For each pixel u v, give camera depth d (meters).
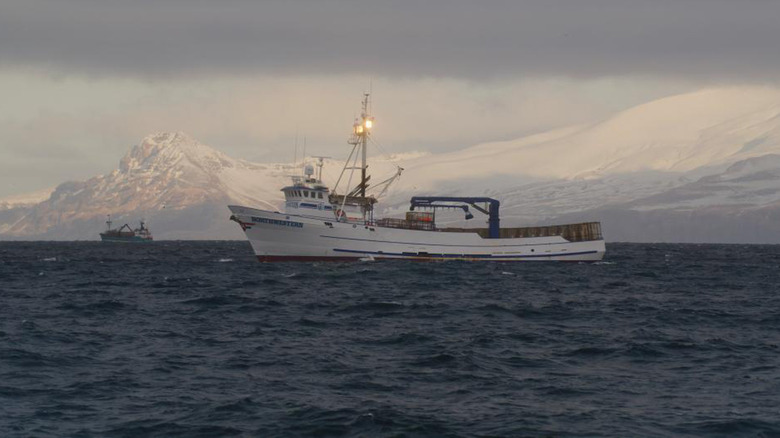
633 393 48.41
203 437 39.34
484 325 76.94
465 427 41.09
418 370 54.09
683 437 39.94
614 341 66.75
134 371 53.03
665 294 116.25
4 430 39.94
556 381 51.44
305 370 53.75
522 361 57.84
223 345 63.22
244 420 41.88
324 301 96.94
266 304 92.75
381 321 79.00
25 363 54.78
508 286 122.88
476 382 50.78
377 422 41.47
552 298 105.69
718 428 41.19
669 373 54.28
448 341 65.81
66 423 41.22
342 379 51.25
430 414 43.19
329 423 41.41
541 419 42.59
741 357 60.25
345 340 66.25
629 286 129.62
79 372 52.56
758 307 98.38
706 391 49.00
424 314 85.00
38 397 46.06
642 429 41.06
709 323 81.12
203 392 47.41
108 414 42.78
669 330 74.94
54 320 78.50
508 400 46.41
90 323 76.31
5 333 68.12
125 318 80.44
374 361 57.06
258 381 50.34
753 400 46.75
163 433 39.81
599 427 41.34
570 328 75.69
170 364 55.34
